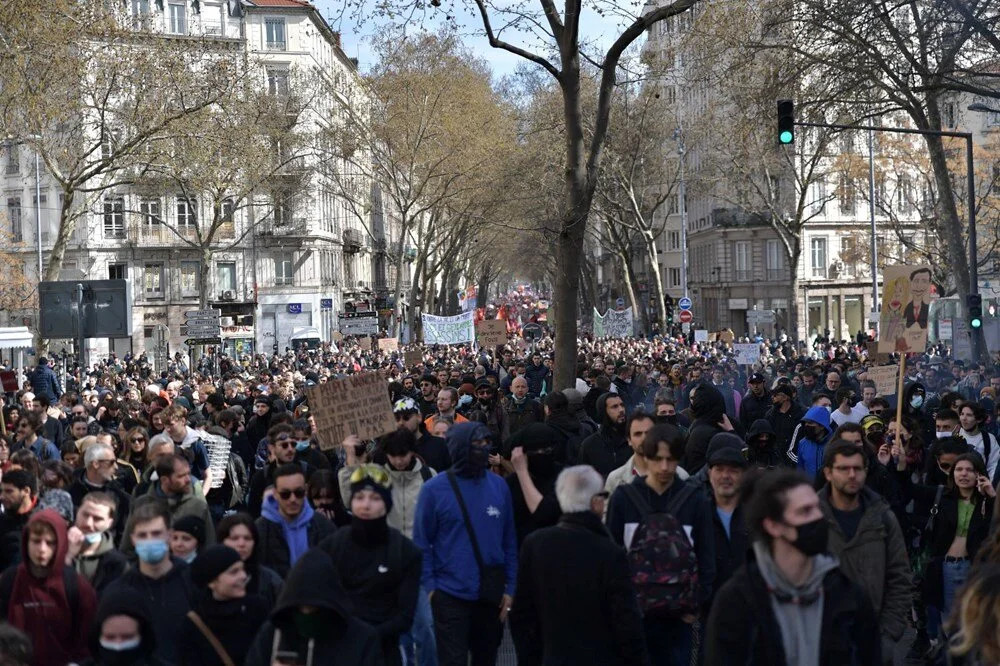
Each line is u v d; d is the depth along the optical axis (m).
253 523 7.02
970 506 9.56
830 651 5.12
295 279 81.06
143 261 77.19
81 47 32.28
